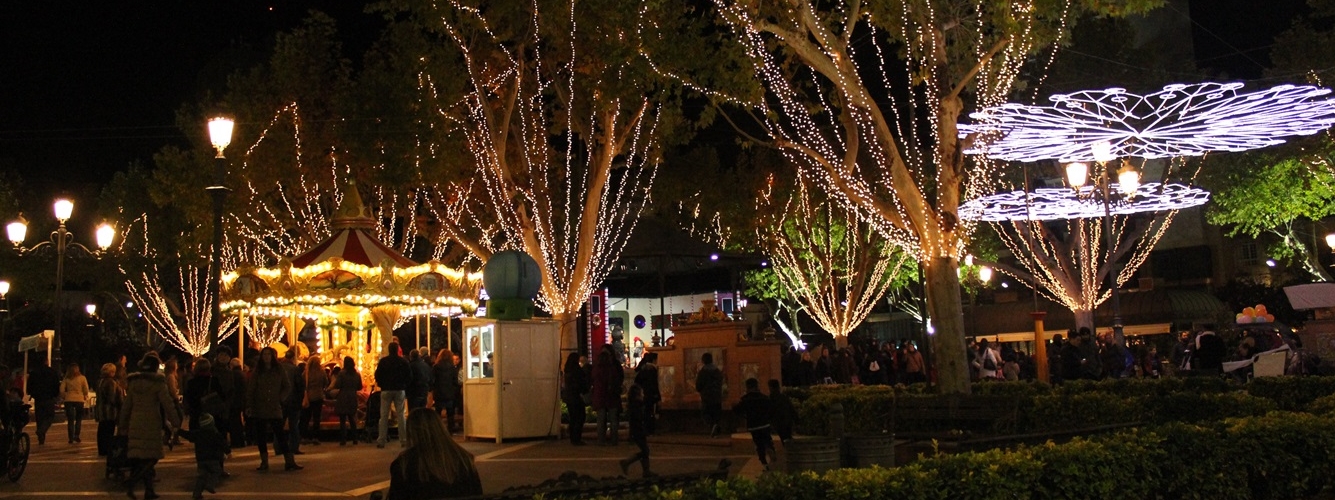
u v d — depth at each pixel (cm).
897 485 662
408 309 2366
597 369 1697
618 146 2539
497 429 1753
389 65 2706
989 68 1827
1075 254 3675
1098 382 1817
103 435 1648
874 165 3128
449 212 2862
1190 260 5222
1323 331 2497
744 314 3606
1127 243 3747
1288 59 3241
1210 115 1788
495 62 2559
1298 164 3456
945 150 1758
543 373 1823
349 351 2334
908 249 2931
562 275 2648
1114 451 795
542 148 2791
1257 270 5038
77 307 5147
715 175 3353
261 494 1153
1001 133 1789
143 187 4141
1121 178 2047
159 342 5219
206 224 2778
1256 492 912
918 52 1800
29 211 4188
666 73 2039
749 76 1883
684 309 3672
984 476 711
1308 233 4631
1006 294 5662
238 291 2161
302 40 2828
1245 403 1270
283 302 2138
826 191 3200
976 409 1316
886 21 1767
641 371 1742
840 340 3559
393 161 2433
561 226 3114
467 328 1856
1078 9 1794
